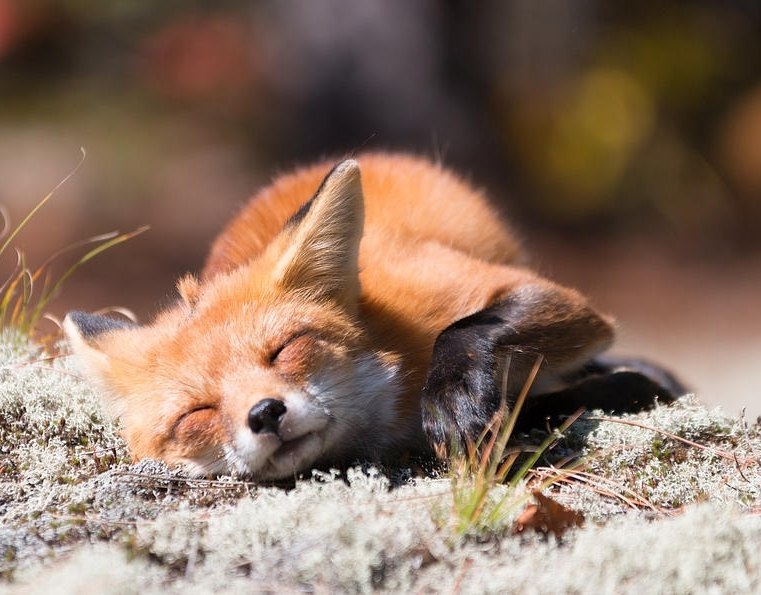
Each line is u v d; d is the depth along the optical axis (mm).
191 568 6430
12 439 9125
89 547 6805
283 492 7480
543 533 6969
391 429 9000
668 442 8734
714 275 32312
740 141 36062
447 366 8781
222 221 33031
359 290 8992
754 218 35312
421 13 35312
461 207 11570
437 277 9688
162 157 37188
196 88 40062
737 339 26719
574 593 5945
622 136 35969
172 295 10523
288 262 8648
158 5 41438
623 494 7961
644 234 35094
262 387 8055
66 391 9555
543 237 34688
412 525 6691
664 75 37438
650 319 28797
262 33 40031
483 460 7812
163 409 8328
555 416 9625
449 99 36031
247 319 8445
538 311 9430
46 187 34719
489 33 36344
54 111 39469
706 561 6129
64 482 8312
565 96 36938
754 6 39281
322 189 8695
